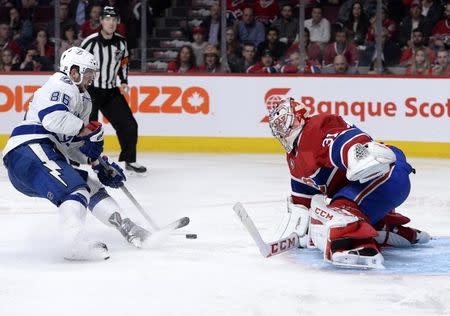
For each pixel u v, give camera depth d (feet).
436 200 32.68
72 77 22.98
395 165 21.40
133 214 29.48
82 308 17.62
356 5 49.96
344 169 21.40
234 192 34.63
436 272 20.77
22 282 19.85
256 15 51.06
